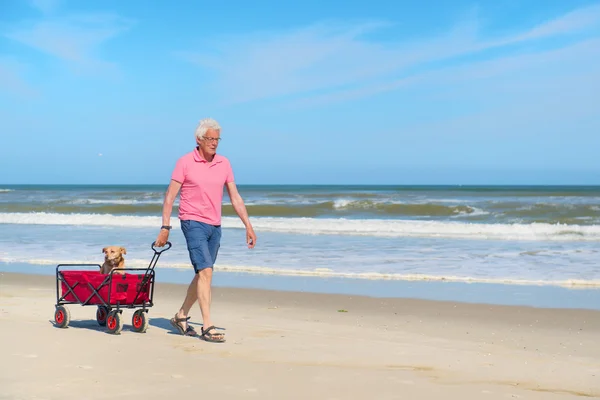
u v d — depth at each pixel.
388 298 8.70
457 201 29.91
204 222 5.59
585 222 22.05
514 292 9.24
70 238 17.00
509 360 5.11
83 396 3.69
